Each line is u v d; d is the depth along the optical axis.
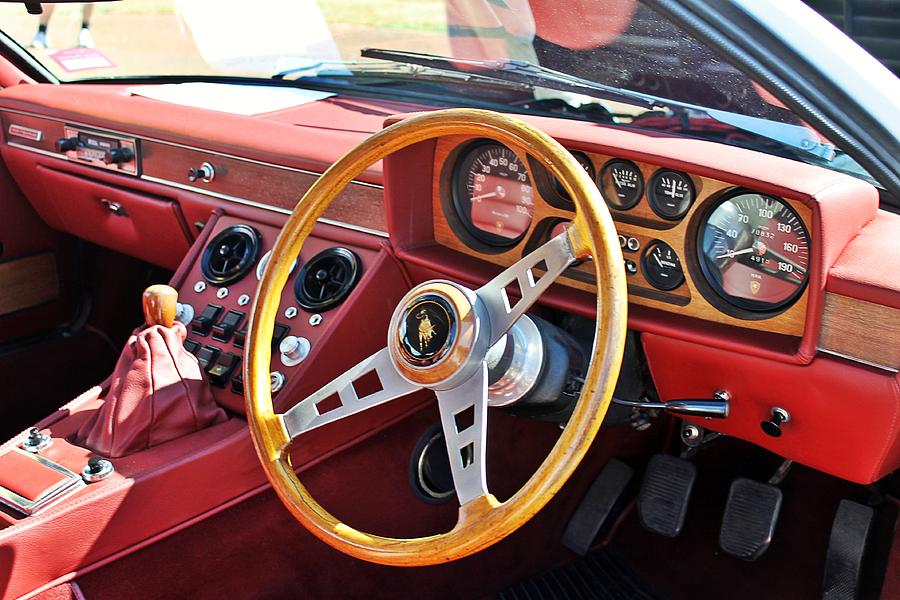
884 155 1.51
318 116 2.22
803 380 1.45
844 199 1.36
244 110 2.27
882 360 1.36
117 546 1.58
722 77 1.64
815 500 2.24
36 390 2.74
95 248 2.80
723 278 1.55
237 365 1.88
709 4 1.50
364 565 1.94
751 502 2.15
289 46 2.47
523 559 2.24
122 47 2.65
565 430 1.25
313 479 1.83
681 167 1.46
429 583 2.06
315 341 1.83
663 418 2.40
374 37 2.24
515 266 1.35
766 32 1.49
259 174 2.04
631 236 1.62
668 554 2.30
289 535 1.81
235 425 1.76
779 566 2.22
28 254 2.67
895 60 3.05
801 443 1.56
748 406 1.59
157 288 1.75
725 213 1.51
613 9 1.64
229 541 1.74
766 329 1.52
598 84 1.90
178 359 1.74
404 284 1.90
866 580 2.04
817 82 1.49
